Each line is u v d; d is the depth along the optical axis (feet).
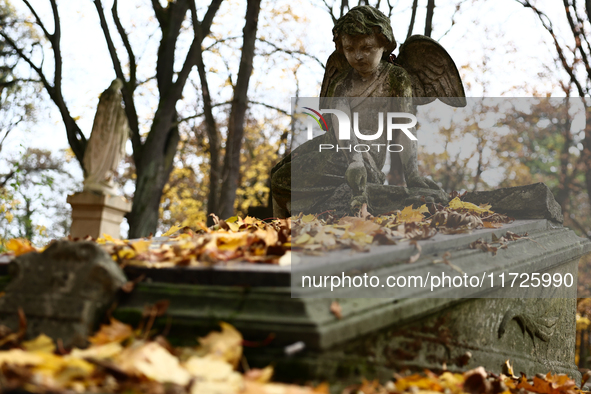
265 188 73.46
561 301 14.51
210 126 51.11
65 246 7.75
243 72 48.60
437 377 8.25
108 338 6.58
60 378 5.52
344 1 49.47
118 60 49.80
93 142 24.64
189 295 7.24
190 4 47.80
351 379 6.75
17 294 7.66
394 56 17.17
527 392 9.51
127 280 7.89
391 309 7.42
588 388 17.70
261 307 6.75
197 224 12.46
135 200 45.62
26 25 57.36
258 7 48.37
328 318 6.50
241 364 6.36
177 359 6.20
